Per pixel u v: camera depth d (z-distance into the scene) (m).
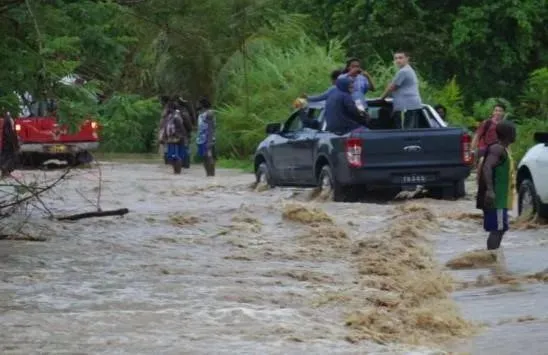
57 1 22.33
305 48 61.34
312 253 23.36
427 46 63.06
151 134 64.00
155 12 24.08
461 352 14.27
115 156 65.56
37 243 23.97
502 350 14.37
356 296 18.16
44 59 21.64
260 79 60.22
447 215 29.25
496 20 62.19
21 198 27.33
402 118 35.22
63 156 51.56
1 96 22.41
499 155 22.72
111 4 23.31
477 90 63.22
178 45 25.19
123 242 24.50
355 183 33.41
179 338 14.64
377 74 55.38
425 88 55.06
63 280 19.41
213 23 24.59
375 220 29.00
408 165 33.59
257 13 24.86
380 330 15.65
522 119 53.38
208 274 20.41
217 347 14.15
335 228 26.30
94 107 22.78
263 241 25.14
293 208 28.39
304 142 35.78
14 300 17.42
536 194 27.28
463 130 34.00
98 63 23.69
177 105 53.72
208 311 16.59
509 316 16.81
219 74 59.72
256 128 59.72
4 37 21.98
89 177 46.16
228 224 27.94
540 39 63.53
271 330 15.27
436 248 24.44
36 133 51.28
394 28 63.03
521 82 63.50
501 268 21.45
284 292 18.45
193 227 27.44
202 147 50.03
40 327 15.27
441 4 64.25
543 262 22.06
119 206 33.31
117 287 18.75
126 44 24.59
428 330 15.79
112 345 14.20
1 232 25.14
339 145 33.69
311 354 13.88
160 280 19.55
